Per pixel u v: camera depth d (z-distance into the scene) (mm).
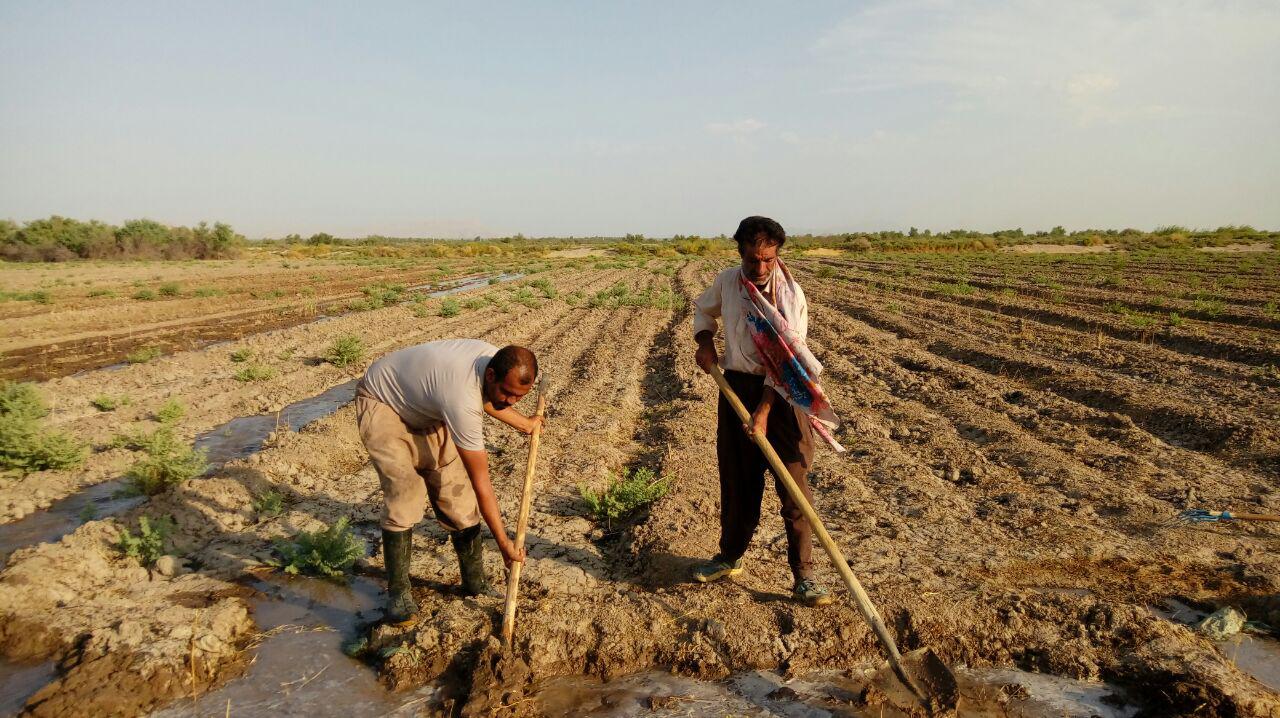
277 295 23000
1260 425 6875
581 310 19812
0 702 3199
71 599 3971
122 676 3273
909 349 12859
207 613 3791
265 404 9156
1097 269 34938
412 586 4172
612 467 6461
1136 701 3178
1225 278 25844
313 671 3461
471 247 77812
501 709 3143
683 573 4195
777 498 5535
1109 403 8367
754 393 3703
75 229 52188
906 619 3668
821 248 74688
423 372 3445
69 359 12297
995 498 5543
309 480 5980
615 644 3555
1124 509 5207
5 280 28969
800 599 3809
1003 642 3545
